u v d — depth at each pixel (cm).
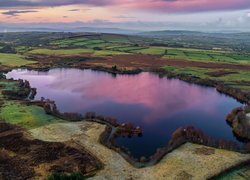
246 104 10562
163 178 5253
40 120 7925
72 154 6006
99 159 5881
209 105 10494
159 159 5922
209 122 8694
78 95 11594
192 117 9119
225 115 9375
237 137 7525
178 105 10406
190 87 13400
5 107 8944
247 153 6172
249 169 5569
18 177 5156
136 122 8550
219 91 12619
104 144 6512
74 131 7244
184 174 5362
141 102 10706
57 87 13038
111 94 11794
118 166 5650
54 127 7456
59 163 5641
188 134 6969
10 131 7144
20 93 10875
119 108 9919
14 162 5666
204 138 6750
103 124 7781
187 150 6316
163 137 7388
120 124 7869
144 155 6300
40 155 5938
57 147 6288
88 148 6328
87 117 8238
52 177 4862
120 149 6372
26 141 6575
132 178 5247
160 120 8769
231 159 5878
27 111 8612
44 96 11338
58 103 10400
